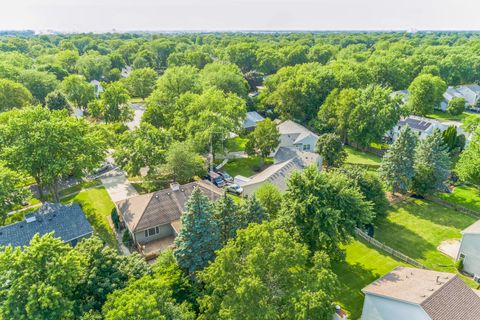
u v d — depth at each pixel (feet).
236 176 166.71
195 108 193.57
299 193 100.32
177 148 151.43
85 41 616.39
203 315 70.08
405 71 346.33
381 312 80.07
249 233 73.61
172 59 405.59
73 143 129.08
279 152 179.42
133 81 319.88
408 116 243.60
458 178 176.96
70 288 65.57
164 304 65.05
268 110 279.69
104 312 62.34
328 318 67.05
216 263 71.46
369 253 117.50
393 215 144.25
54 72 336.08
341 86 253.24
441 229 134.62
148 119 204.85
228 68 296.71
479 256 106.32
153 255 111.04
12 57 353.31
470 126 211.20
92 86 280.51
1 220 115.55
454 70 363.97
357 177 131.85
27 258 63.41
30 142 122.83
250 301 63.82
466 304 73.82
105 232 123.54
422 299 71.31
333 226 94.99
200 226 85.71
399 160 149.59
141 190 156.56
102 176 171.83
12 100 223.71
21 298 61.41
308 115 254.47
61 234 107.24
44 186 154.30
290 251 70.74
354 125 212.02
